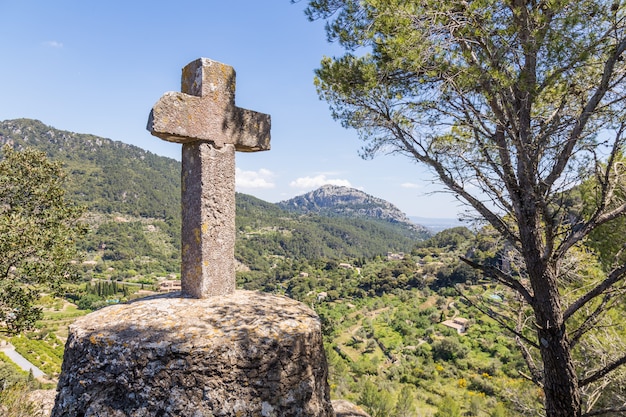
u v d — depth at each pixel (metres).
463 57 4.06
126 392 2.46
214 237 3.47
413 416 29.67
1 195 10.81
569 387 3.93
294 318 3.07
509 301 6.05
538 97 4.35
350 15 4.70
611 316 6.51
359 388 36.84
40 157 11.60
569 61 3.64
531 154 4.09
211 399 2.47
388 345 52.59
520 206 4.26
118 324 2.82
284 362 2.72
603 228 5.78
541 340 4.10
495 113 4.29
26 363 47.59
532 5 3.96
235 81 3.67
